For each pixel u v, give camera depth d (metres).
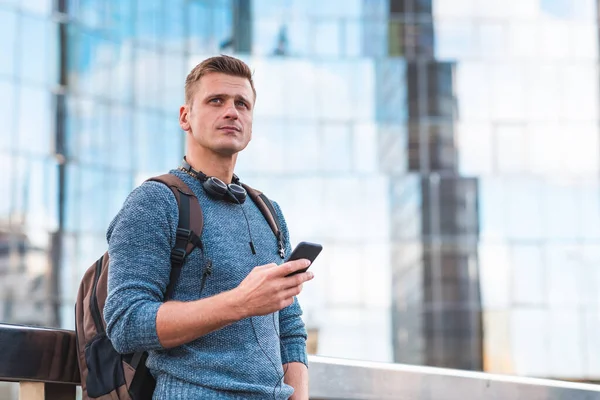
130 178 28.58
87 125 27.64
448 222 32.22
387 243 31.89
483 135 32.88
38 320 25.34
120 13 28.88
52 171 26.55
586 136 33.09
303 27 32.56
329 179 32.16
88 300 2.66
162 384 2.54
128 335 2.45
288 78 32.34
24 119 26.19
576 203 32.75
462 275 31.97
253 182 32.00
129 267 2.53
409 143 32.50
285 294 2.44
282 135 32.22
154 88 29.47
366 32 32.84
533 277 32.28
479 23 33.22
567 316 32.06
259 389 2.55
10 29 26.17
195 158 2.85
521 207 32.53
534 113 33.16
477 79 33.09
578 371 31.81
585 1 33.62
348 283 31.62
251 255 2.72
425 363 31.23
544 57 33.44
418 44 33.00
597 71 33.38
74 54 27.53
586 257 32.44
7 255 25.19
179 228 2.61
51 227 26.25
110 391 2.55
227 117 2.81
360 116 32.50
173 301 2.48
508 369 31.69
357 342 31.25
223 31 31.36
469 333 31.61
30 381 2.53
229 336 2.60
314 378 3.43
